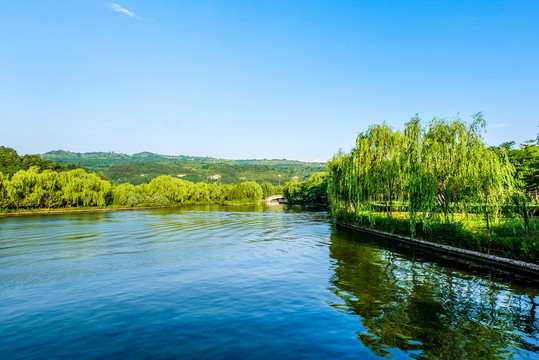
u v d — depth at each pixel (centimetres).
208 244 3156
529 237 2123
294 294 1550
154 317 1265
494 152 2600
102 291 1625
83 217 6794
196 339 1066
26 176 8156
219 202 15525
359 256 2484
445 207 2862
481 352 985
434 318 1244
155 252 2727
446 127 2844
